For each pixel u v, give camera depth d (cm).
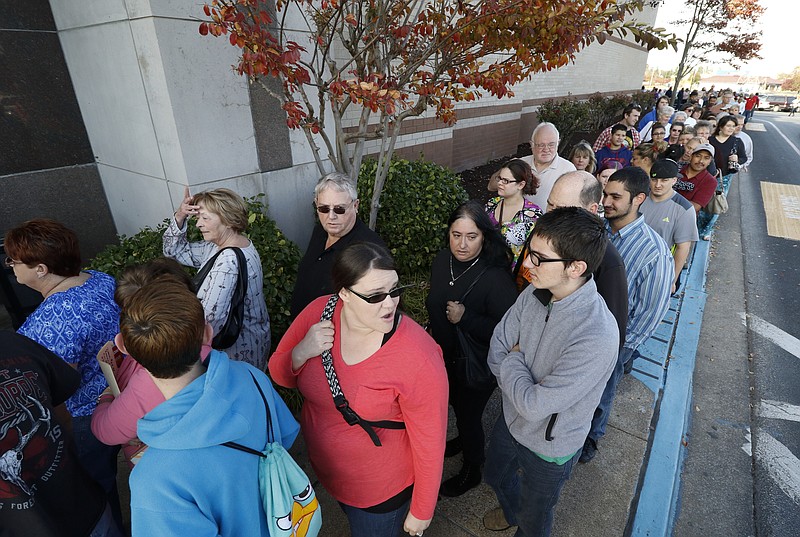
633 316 253
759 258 629
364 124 339
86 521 144
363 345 142
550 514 186
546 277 153
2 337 132
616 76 1912
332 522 234
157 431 103
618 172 254
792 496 267
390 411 143
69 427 189
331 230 249
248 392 120
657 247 248
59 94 414
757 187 1050
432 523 231
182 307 108
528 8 254
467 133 899
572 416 159
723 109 1073
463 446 236
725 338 431
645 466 276
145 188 400
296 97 408
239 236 230
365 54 327
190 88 338
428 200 446
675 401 335
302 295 267
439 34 296
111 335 185
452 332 220
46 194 423
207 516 105
